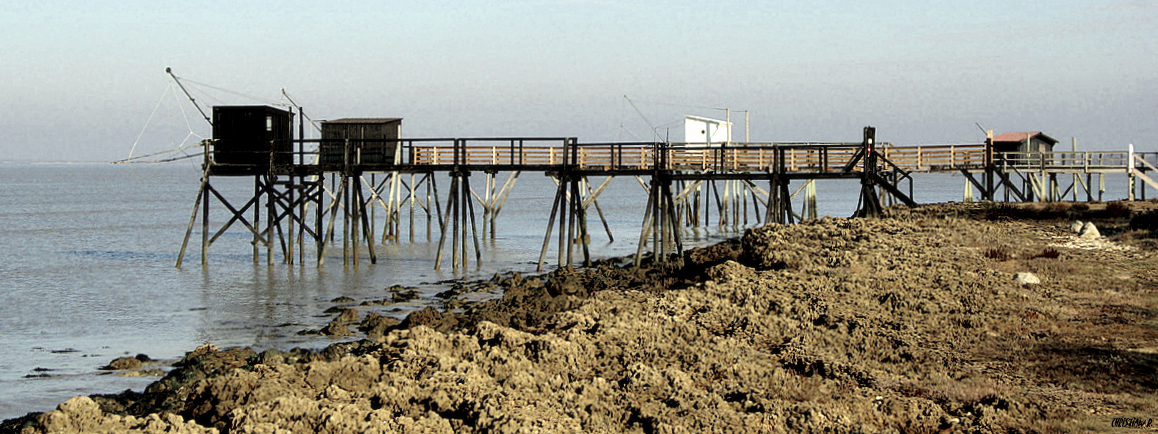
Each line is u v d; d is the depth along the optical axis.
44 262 42.16
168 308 29.28
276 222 38.50
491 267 38.78
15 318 27.86
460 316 25.14
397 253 44.91
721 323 20.20
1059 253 26.67
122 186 158.62
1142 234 29.12
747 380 15.93
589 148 37.94
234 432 13.68
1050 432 12.66
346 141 36.88
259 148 37.22
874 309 20.70
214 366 19.50
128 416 14.78
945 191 129.50
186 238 38.31
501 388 15.40
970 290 21.84
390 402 14.95
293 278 35.34
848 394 14.89
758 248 28.73
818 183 176.50
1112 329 18.22
